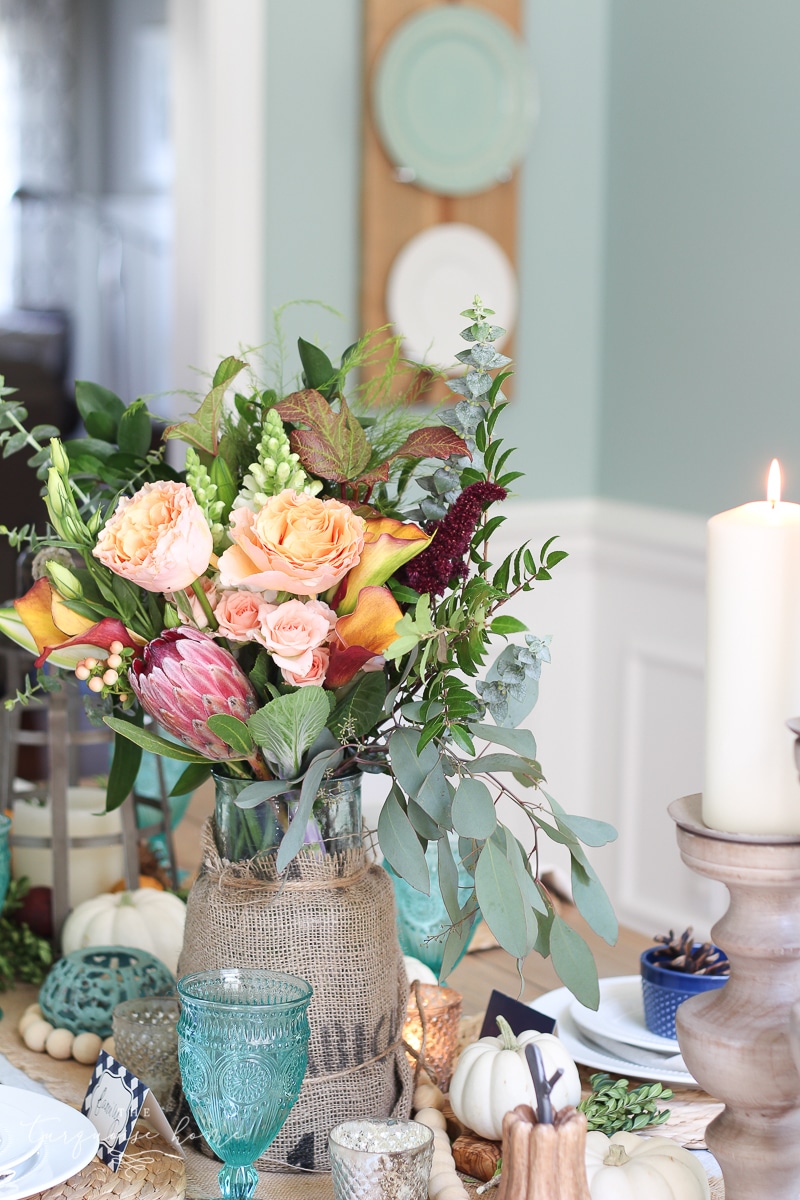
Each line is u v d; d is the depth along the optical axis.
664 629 2.93
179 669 0.83
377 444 0.97
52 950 1.30
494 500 0.86
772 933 0.73
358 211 2.74
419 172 2.72
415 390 0.99
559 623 3.07
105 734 1.35
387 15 2.68
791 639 0.72
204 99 2.58
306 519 0.82
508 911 0.82
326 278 2.72
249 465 0.95
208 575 0.89
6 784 1.39
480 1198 0.90
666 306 2.89
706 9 2.74
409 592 0.90
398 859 0.85
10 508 4.02
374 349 0.97
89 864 1.38
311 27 2.64
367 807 1.28
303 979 0.89
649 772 2.98
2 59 7.24
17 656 1.34
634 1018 1.14
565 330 3.02
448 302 2.81
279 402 0.88
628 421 3.01
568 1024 1.14
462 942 0.89
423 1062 1.04
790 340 2.62
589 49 2.98
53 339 5.97
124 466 1.03
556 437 3.04
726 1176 0.76
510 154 2.81
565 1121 0.72
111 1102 0.93
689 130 2.81
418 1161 0.80
